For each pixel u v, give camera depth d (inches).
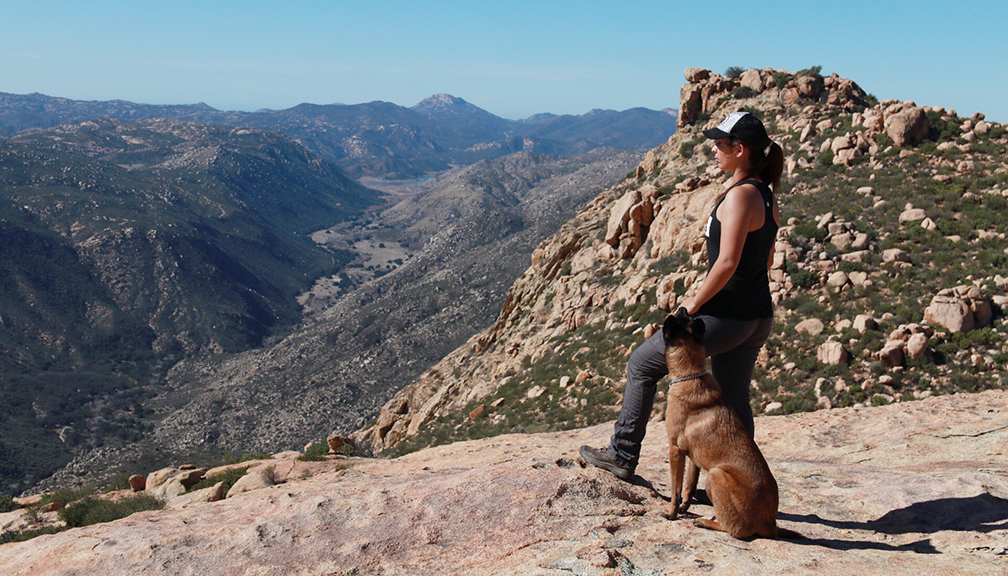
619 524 126.6
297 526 135.3
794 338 940.6
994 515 132.8
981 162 1315.2
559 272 1936.5
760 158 129.9
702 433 122.1
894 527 135.7
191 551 130.3
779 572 101.2
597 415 1037.8
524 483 142.4
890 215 1179.3
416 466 341.1
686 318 129.1
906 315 888.3
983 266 965.2
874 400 779.4
